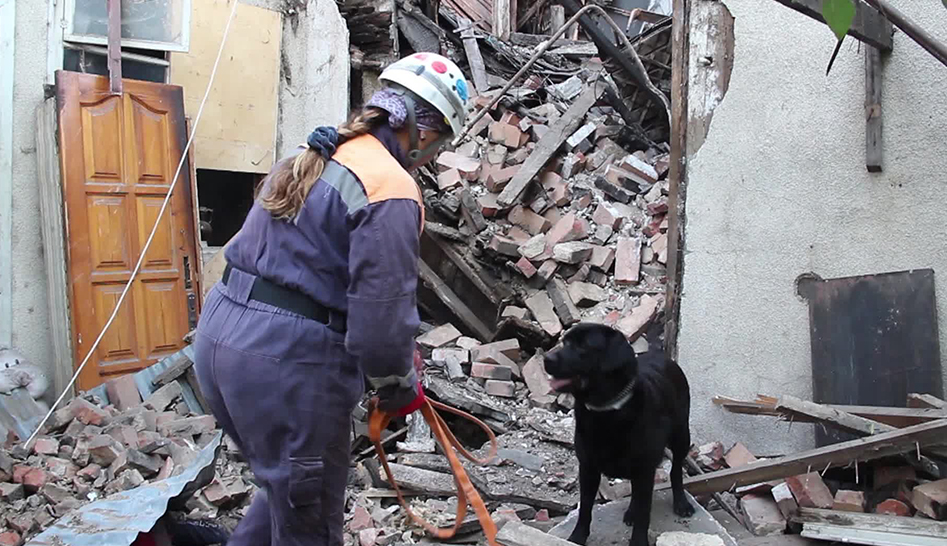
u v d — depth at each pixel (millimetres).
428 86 2031
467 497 2316
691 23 4273
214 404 2088
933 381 3414
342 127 2027
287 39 6234
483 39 9469
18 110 4582
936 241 3455
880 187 3617
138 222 4828
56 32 4695
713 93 4215
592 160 7152
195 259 5113
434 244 6438
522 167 6887
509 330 5965
